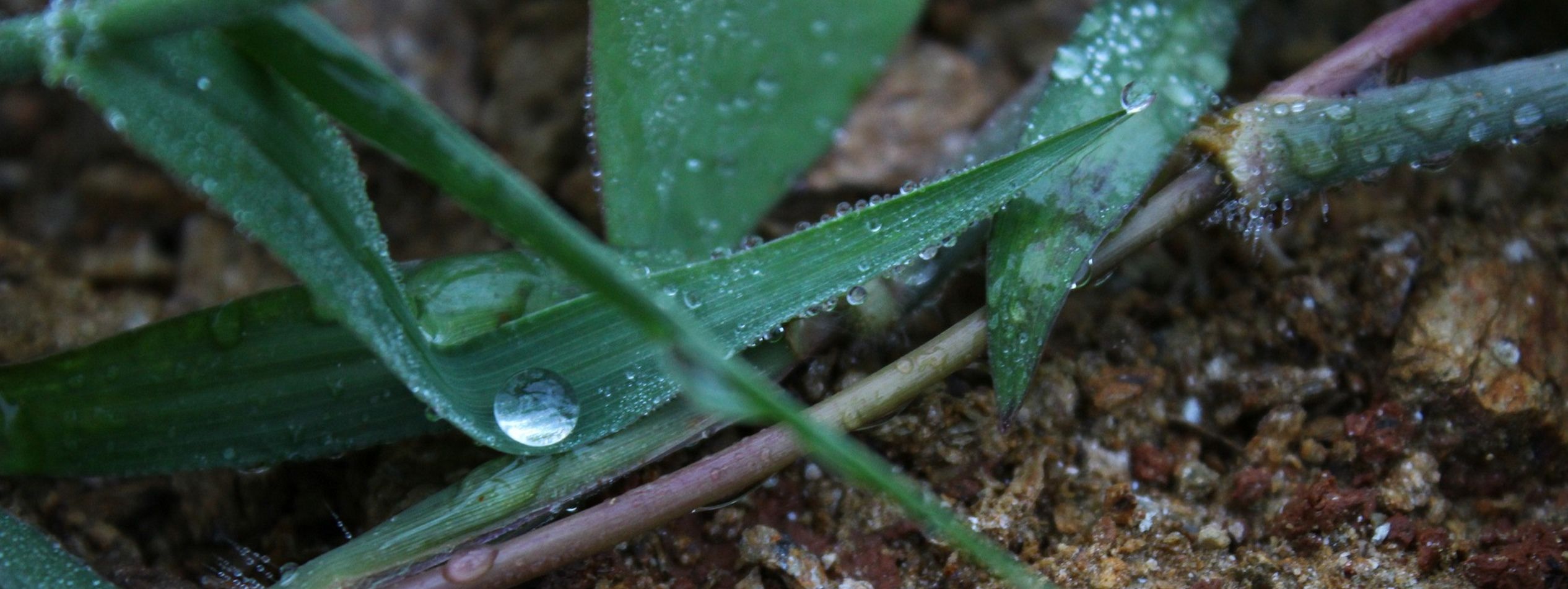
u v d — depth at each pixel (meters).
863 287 0.17
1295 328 0.18
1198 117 0.17
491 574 0.16
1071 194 0.17
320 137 0.16
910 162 0.19
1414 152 0.17
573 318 0.16
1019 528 0.17
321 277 0.16
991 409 0.17
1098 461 0.17
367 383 0.17
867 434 0.17
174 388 0.17
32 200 0.20
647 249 0.17
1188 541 0.17
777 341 0.17
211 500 0.18
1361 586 0.17
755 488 0.17
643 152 0.17
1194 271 0.18
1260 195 0.17
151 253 0.20
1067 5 0.20
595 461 0.16
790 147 0.17
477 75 0.20
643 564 0.17
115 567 0.17
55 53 0.16
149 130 0.16
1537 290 0.18
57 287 0.19
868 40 0.17
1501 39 0.19
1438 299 0.18
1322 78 0.17
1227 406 0.18
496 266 0.16
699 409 0.17
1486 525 0.17
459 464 0.17
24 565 0.16
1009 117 0.18
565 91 0.20
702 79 0.17
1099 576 0.17
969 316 0.17
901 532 0.17
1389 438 0.17
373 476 0.17
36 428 0.17
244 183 0.16
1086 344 0.18
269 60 0.16
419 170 0.16
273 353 0.17
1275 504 0.17
